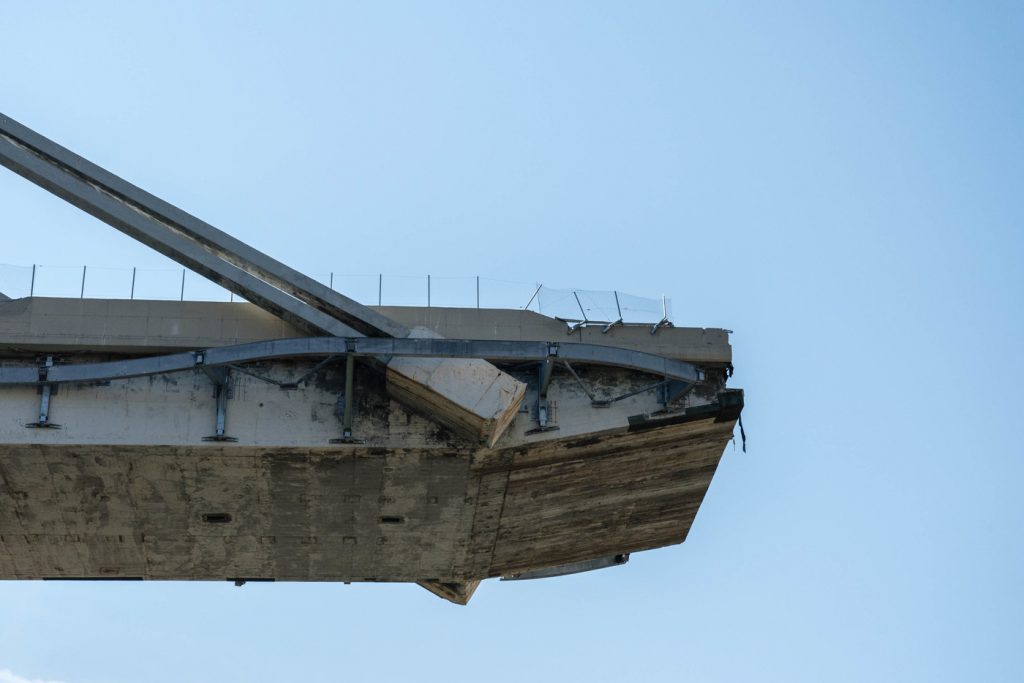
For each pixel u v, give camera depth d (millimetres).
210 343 61562
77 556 69750
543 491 67312
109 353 61750
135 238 61188
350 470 63562
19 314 60938
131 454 61688
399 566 72312
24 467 62719
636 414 63094
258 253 61219
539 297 63750
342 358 61000
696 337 63812
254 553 69875
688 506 72062
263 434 61219
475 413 59469
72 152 61906
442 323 63094
